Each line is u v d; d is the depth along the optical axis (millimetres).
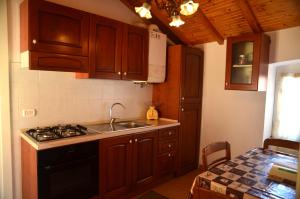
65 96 2516
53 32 2008
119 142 2406
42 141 1853
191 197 1390
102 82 2854
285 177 1354
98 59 2379
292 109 2887
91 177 2182
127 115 3191
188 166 3400
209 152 1698
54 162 1885
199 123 3518
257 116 2914
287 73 2900
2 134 2098
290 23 2521
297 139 2873
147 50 2912
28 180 2033
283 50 2650
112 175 2369
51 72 2391
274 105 3029
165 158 3008
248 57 2633
